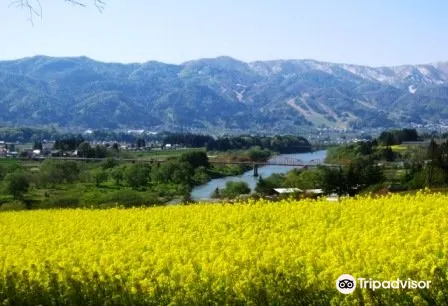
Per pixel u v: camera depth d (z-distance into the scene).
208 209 26.50
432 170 80.75
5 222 27.84
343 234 16.38
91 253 16.08
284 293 11.55
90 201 85.25
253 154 197.75
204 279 12.16
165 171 129.50
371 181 87.00
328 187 85.50
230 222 21.73
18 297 13.14
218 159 183.75
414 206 21.27
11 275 13.51
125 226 22.45
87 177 131.62
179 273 12.63
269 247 14.79
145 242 17.25
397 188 79.00
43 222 26.94
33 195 105.31
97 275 12.79
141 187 121.56
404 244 13.92
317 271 12.20
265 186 101.50
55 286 13.04
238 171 160.12
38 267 14.07
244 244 15.58
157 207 31.47
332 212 22.08
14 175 107.69
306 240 15.56
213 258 13.95
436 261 11.91
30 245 19.28
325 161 163.75
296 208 23.70
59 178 126.69
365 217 20.25
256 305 11.54
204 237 18.06
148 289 12.27
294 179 98.56
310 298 11.44
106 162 153.25
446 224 16.86
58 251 16.77
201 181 134.25
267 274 11.86
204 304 11.78
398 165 126.50
